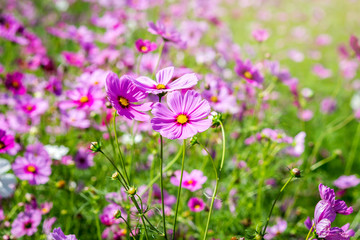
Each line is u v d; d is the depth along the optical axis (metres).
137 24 1.85
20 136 1.14
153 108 0.81
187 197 1.12
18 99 1.17
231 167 1.21
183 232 1.08
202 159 1.23
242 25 3.30
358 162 1.63
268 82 1.43
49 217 1.07
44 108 1.17
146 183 1.10
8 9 2.28
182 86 0.82
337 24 3.76
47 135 1.23
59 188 1.09
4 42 1.87
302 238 1.14
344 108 2.09
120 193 1.00
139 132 1.14
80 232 1.10
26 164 1.00
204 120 0.81
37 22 2.32
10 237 0.98
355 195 1.35
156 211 1.02
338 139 1.76
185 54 1.64
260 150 1.19
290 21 3.63
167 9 2.45
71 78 1.46
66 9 2.52
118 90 0.82
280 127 1.27
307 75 2.52
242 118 1.31
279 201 1.28
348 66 2.28
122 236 1.01
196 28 1.94
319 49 2.99
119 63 1.38
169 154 1.24
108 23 1.69
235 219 1.11
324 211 0.80
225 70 1.62
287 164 1.21
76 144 1.25
